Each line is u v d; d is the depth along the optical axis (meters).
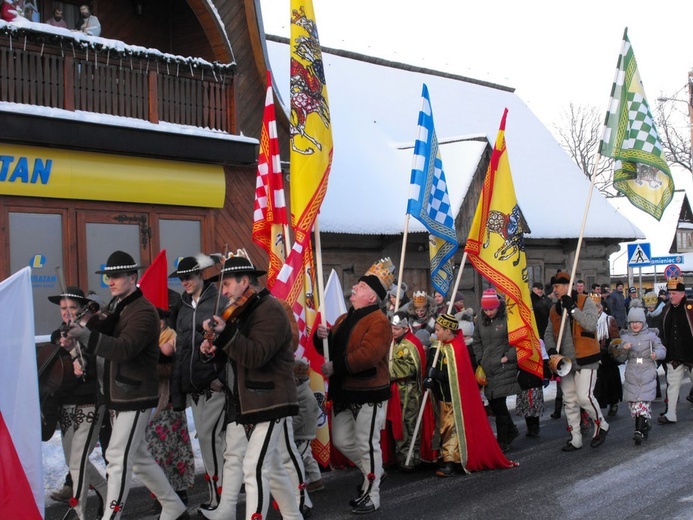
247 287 5.30
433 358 7.90
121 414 5.54
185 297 6.64
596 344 8.77
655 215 9.48
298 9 7.76
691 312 10.27
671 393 10.35
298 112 7.62
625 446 8.90
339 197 16.91
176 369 6.47
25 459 5.59
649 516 6.14
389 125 21.77
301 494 6.24
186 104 12.65
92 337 5.23
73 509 6.32
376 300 6.57
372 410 6.43
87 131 11.09
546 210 22.14
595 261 23.86
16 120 10.40
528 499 6.74
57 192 11.04
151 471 5.82
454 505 6.61
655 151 9.38
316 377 7.19
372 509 6.43
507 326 8.80
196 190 12.59
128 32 13.59
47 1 12.62
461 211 17.59
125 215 11.88
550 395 13.26
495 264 8.74
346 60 23.48
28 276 5.73
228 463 5.75
